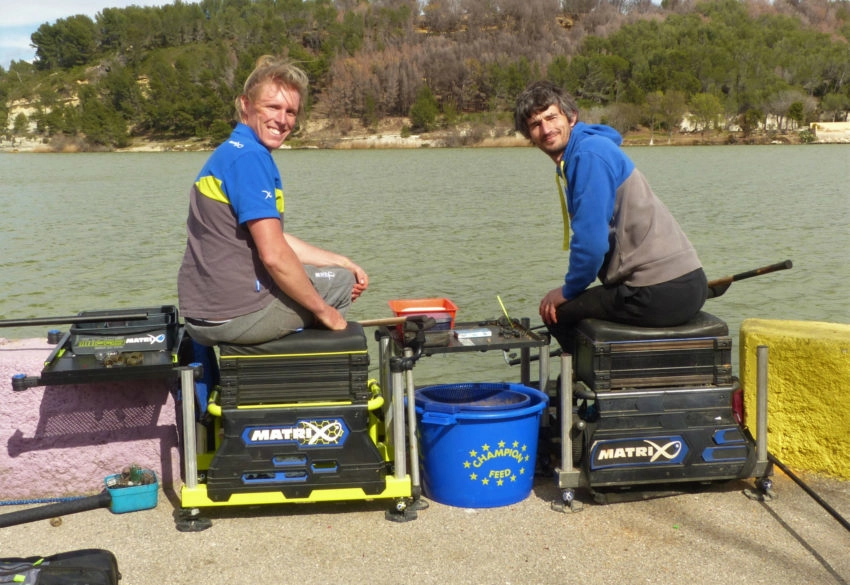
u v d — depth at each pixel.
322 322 3.39
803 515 3.45
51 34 162.00
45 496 3.68
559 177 3.72
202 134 116.12
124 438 3.69
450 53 122.81
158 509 3.55
